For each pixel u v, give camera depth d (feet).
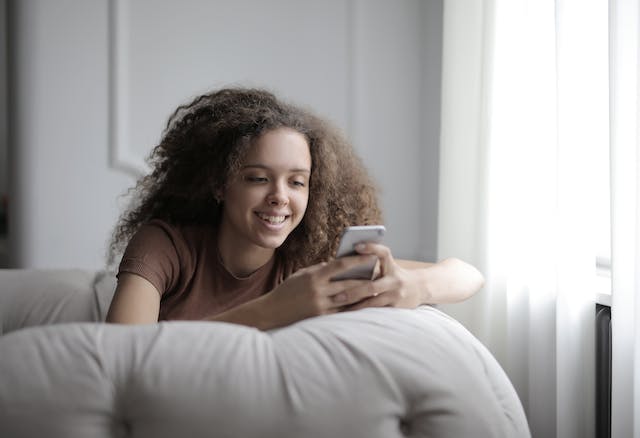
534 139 5.46
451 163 6.53
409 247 8.89
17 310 4.87
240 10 8.45
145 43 8.32
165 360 2.57
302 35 8.59
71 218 8.43
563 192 4.95
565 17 4.89
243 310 3.37
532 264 5.46
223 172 4.11
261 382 2.54
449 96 6.54
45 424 2.45
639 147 4.08
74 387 2.50
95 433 2.49
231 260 4.32
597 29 4.95
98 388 2.52
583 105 4.89
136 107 8.37
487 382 2.79
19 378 2.51
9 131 8.34
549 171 5.33
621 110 4.27
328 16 8.61
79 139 8.34
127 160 8.39
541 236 5.42
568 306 4.94
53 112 8.29
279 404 2.51
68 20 8.20
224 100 4.38
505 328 6.04
